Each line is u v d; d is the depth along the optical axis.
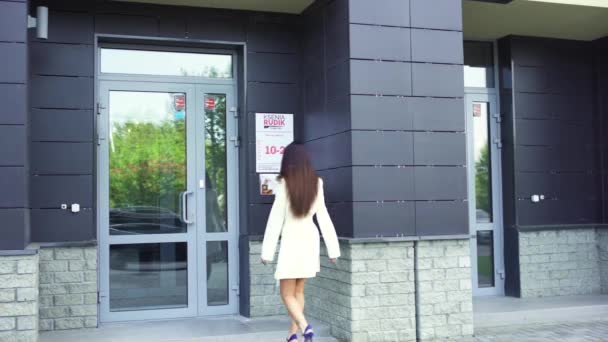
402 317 5.96
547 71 8.16
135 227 6.67
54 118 6.26
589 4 6.84
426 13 6.18
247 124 6.86
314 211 5.12
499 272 8.04
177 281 6.78
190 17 6.75
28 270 5.14
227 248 6.96
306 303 6.75
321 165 6.54
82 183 6.30
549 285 7.93
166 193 6.80
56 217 6.20
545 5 6.85
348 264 5.86
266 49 6.99
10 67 5.17
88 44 6.41
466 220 6.22
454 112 6.23
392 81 6.01
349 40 5.89
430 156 6.12
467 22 7.45
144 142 6.76
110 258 6.56
